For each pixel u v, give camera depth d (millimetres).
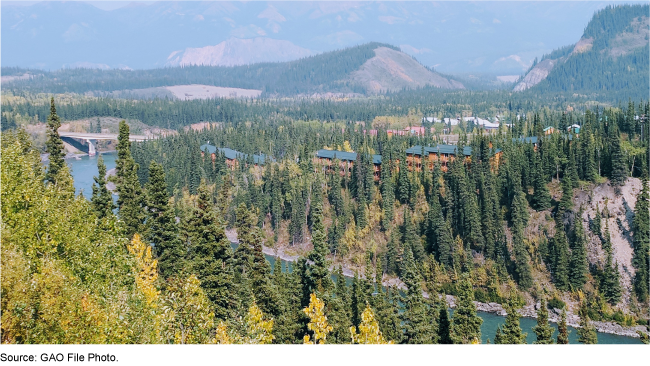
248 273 98750
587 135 178000
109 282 59594
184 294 56156
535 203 168125
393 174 198250
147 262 72875
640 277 142875
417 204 182125
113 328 48281
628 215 156125
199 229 84625
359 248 178250
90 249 61031
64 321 46719
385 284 160375
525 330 132375
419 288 94250
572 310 142000
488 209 161000
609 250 149375
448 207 170375
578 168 173125
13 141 103250
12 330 45312
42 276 48156
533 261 155500
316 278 84312
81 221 67500
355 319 90875
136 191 98938
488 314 142250
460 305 95938
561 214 160500
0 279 45281
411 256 112875
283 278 97312
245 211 128125
